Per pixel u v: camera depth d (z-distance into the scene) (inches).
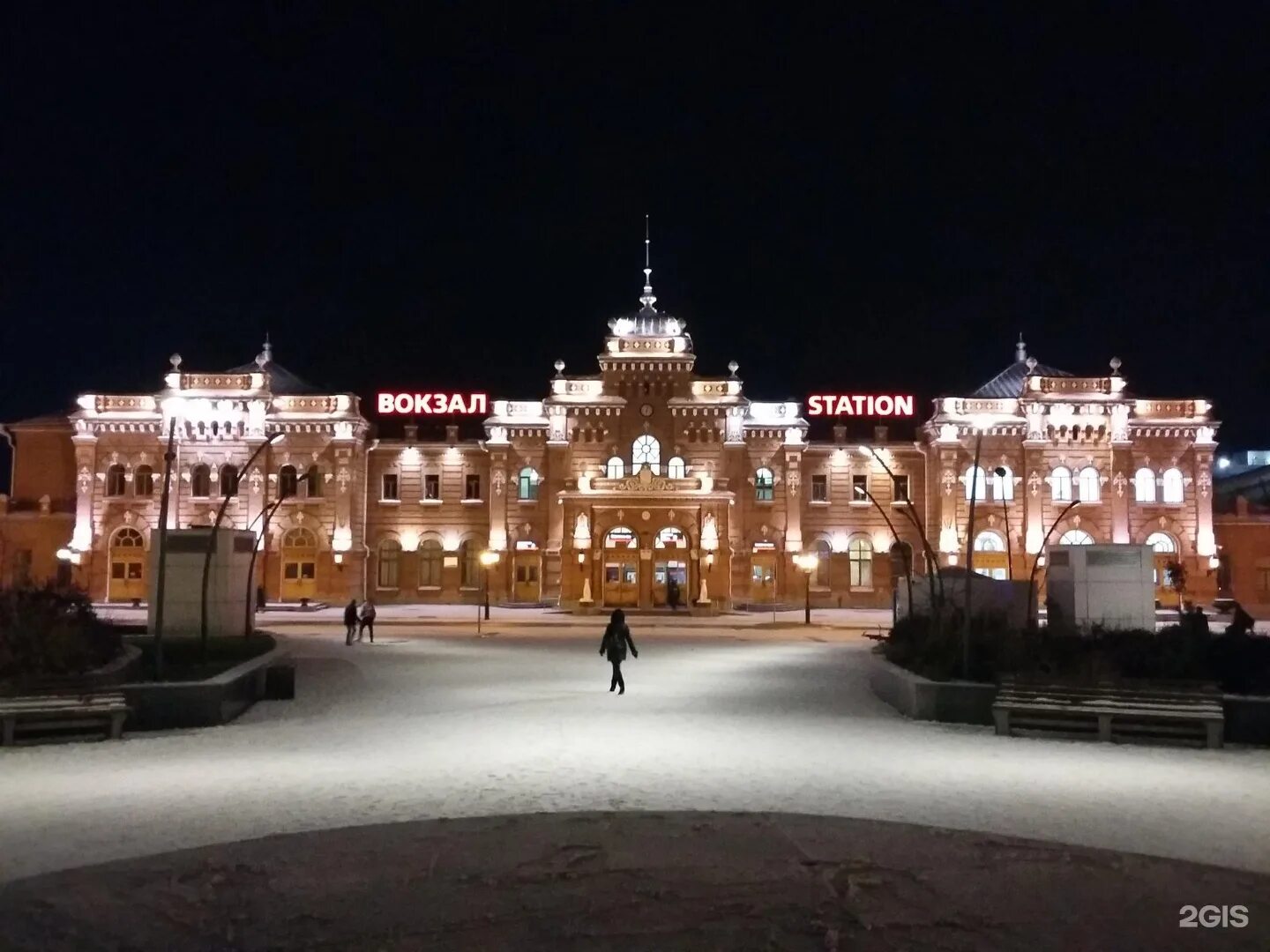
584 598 2972.4
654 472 3277.6
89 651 1095.6
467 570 3366.1
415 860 496.4
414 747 868.6
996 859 502.3
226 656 1322.6
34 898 441.7
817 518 3361.2
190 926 408.5
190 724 982.4
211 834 577.9
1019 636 1187.9
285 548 3260.3
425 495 3398.1
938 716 1040.8
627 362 3309.5
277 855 506.3
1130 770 783.7
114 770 767.7
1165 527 3211.1
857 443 3398.1
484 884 459.2
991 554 3223.4
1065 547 1494.8
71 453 3398.1
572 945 387.2
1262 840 579.5
